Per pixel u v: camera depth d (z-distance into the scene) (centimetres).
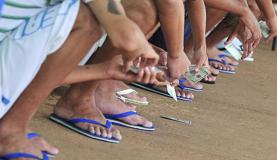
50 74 419
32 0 415
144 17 495
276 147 609
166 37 503
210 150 561
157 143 548
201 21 579
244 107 718
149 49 419
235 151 573
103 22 408
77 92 525
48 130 516
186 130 599
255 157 568
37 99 427
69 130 526
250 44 674
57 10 408
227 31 803
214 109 686
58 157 470
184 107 668
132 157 504
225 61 841
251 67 910
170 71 518
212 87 765
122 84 605
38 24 410
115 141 524
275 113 720
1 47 415
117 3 411
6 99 410
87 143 510
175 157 527
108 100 559
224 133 616
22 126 435
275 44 1048
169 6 479
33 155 435
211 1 652
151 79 479
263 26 745
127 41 404
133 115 567
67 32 408
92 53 523
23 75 406
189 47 704
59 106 530
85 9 412
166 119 617
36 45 405
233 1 650
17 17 416
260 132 644
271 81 861
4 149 431
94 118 525
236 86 796
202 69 601
